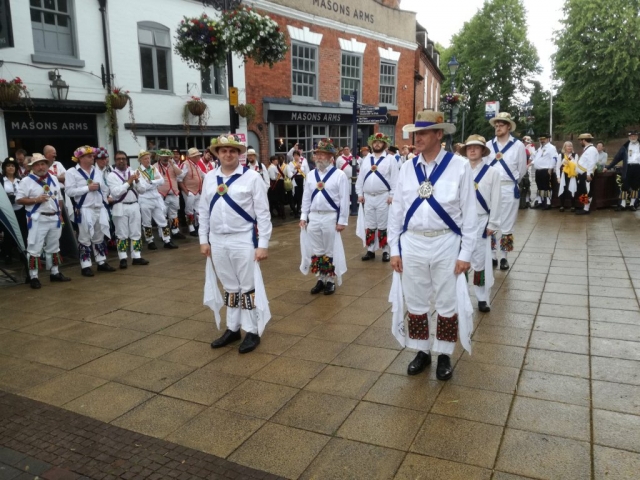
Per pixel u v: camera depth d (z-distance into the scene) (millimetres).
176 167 10750
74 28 11188
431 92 31219
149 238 9984
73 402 4012
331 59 18484
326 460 3213
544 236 10086
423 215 4047
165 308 6254
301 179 13820
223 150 4691
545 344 4832
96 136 11758
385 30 21281
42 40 10750
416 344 4367
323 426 3584
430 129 3914
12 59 10203
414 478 3020
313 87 18062
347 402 3898
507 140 7293
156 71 12844
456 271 4062
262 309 4812
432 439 3387
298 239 10633
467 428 3498
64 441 3486
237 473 3115
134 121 12234
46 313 6145
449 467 3102
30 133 10609
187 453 3326
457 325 4191
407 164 4199
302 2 16938
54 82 10617
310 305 6227
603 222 11602
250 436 3494
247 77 15266
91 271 8000
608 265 7664
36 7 10539
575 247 9000
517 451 3225
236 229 4754
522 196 13977
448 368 4227
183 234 11086
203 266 8500
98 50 11586
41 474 3146
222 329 5520
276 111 16109
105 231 8055
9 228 6977
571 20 32344
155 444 3430
